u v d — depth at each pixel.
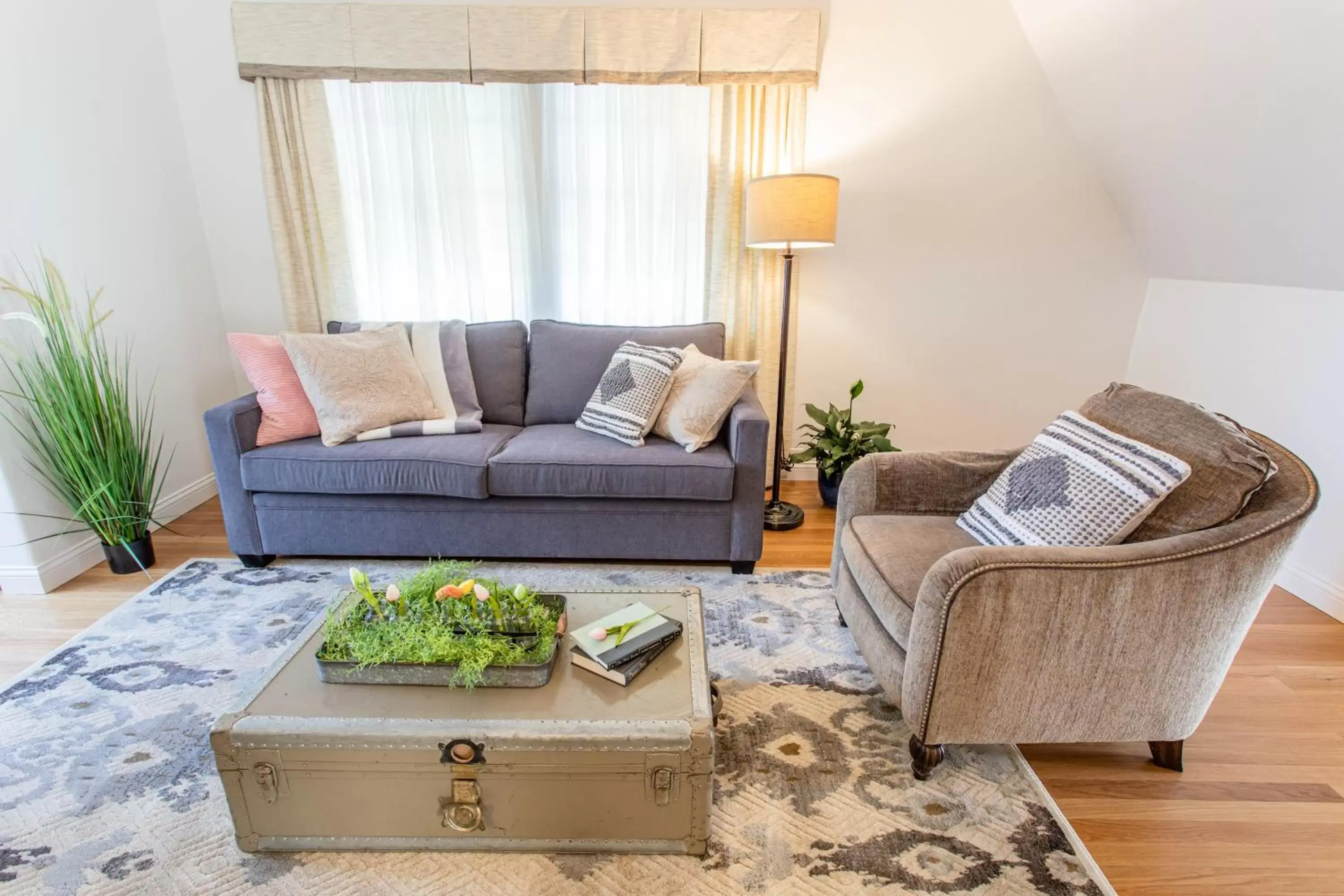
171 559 2.58
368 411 2.43
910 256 3.15
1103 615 1.33
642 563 2.55
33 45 2.30
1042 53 2.82
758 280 3.11
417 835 1.31
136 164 2.72
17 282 2.26
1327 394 2.30
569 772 1.25
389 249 3.05
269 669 1.39
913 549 1.69
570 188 3.02
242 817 1.29
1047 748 1.64
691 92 2.90
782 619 2.19
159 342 2.86
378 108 2.89
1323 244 2.18
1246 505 1.40
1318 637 2.12
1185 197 2.62
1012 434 3.42
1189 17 2.07
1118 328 3.27
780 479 3.34
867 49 2.88
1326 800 1.49
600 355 2.80
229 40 2.84
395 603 1.45
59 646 2.01
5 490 2.22
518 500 2.38
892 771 1.55
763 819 1.42
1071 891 1.25
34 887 1.25
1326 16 1.70
